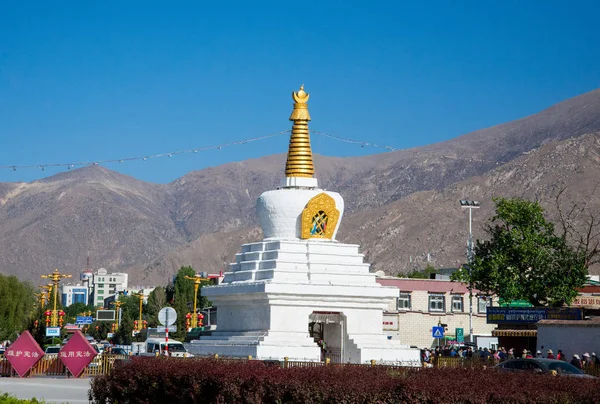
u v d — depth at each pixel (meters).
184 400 35.62
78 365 68.62
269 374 32.91
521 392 28.67
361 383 30.36
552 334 62.22
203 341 65.81
